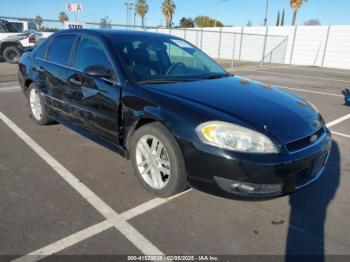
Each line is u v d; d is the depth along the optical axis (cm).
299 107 329
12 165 385
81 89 395
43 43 512
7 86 911
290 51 2464
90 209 299
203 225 282
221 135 265
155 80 353
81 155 422
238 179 262
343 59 2203
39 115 531
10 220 277
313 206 319
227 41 2859
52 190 330
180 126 283
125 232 268
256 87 375
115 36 398
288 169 266
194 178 282
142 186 341
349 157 454
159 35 450
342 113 736
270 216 299
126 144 347
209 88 343
